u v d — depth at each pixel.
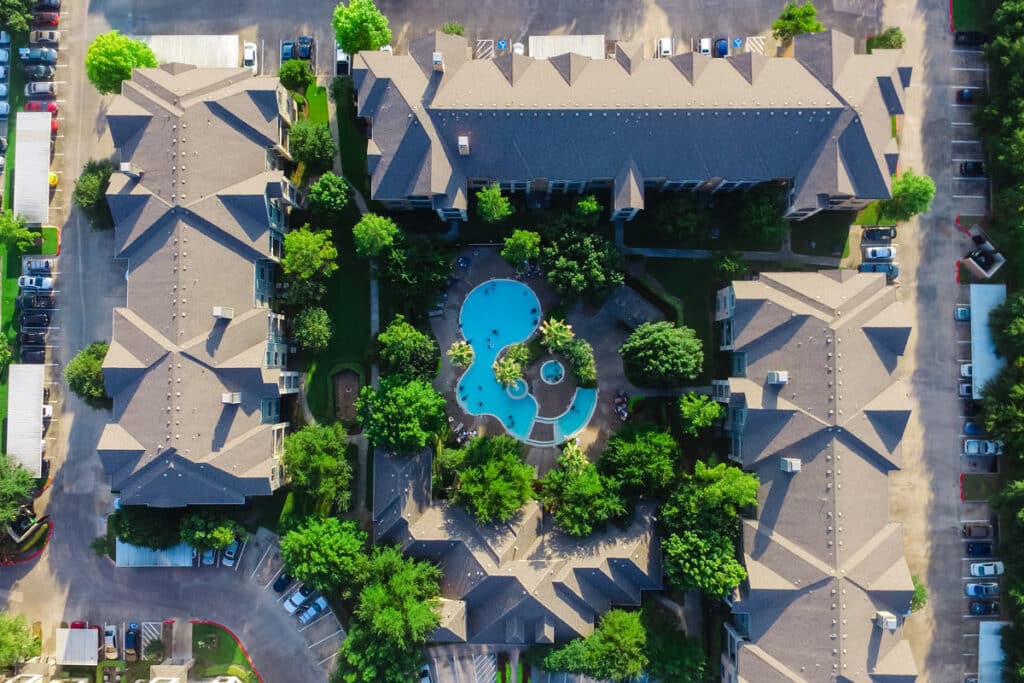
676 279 72.25
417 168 63.94
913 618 72.31
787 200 67.62
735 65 64.12
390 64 64.38
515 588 64.69
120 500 64.81
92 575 73.25
